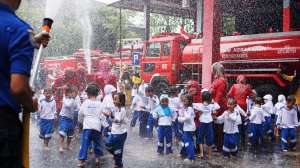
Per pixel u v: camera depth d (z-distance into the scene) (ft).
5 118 6.22
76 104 28.89
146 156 25.63
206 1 42.63
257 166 23.26
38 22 71.15
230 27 66.90
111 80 41.27
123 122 21.29
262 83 43.62
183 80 51.06
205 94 25.49
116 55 66.03
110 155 25.64
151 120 33.17
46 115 27.30
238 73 44.75
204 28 42.78
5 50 6.11
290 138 29.14
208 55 42.37
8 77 6.23
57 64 69.67
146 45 55.06
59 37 94.63
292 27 46.19
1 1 6.42
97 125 21.77
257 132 31.07
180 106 27.86
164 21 103.65
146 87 34.04
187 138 24.32
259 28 59.88
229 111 25.76
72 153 25.73
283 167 23.13
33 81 6.80
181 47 51.57
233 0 59.82
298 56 39.70
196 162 24.07
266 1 58.65
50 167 21.61
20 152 6.47
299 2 46.83
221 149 27.61
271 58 41.75
